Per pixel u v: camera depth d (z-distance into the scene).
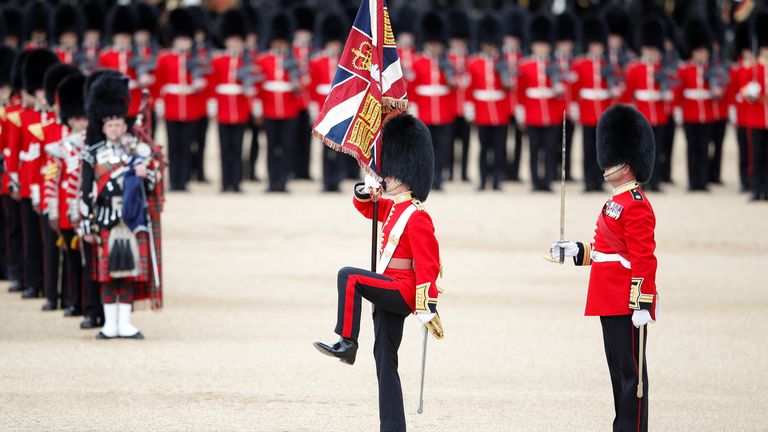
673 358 41.22
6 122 53.72
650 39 88.81
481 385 37.53
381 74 31.33
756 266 58.31
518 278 55.31
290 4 99.25
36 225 52.06
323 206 78.75
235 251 61.56
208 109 89.62
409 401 35.56
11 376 37.91
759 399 36.12
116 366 39.31
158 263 44.25
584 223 71.12
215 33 100.56
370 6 31.48
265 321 46.31
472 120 91.06
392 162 30.77
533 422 33.47
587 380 38.25
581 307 49.50
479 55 90.12
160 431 32.16
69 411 33.97
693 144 88.69
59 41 84.62
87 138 43.41
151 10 84.94
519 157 98.06
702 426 33.34
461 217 73.31
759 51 82.75
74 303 47.81
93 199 42.94
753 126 81.00
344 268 29.94
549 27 88.50
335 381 37.84
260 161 114.44
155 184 43.81
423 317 29.36
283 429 32.50
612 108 31.58
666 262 59.16
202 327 45.38
